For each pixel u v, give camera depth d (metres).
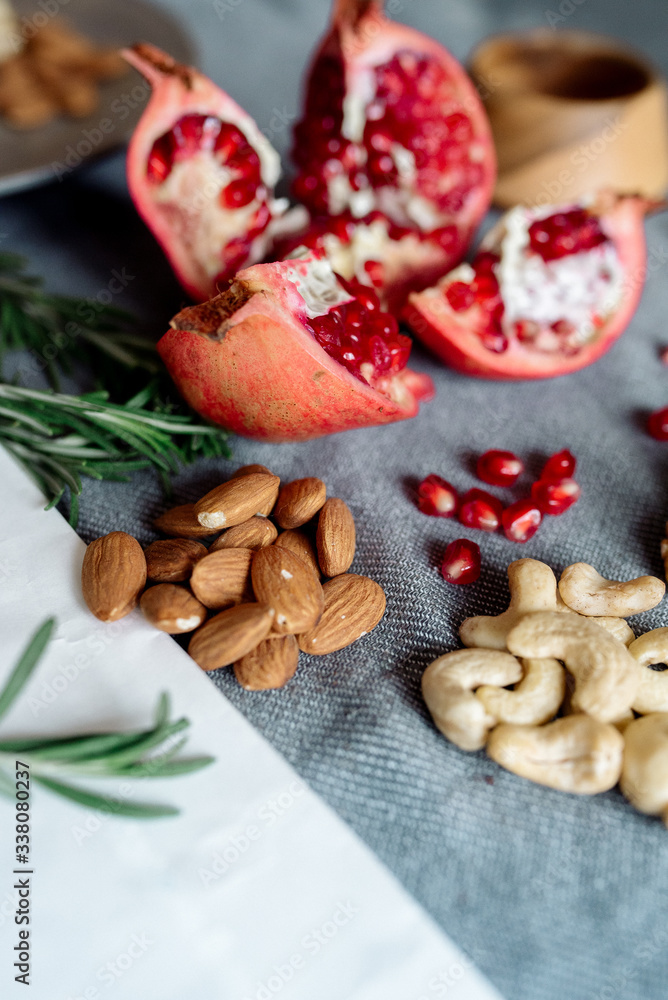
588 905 0.26
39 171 0.38
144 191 0.34
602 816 0.27
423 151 0.38
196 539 0.31
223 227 0.36
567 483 0.33
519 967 0.25
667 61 0.65
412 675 0.29
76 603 0.29
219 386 0.30
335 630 0.29
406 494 0.34
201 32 0.54
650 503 0.34
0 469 0.31
